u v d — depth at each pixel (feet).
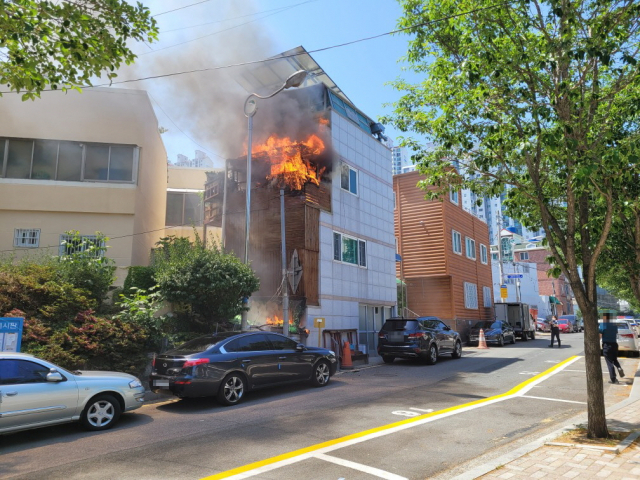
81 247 49.14
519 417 26.03
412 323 53.52
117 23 23.94
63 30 22.82
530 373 43.96
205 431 23.06
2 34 21.76
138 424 24.90
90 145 56.95
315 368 36.55
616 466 16.52
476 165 25.35
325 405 29.22
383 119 28.22
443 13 24.99
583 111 21.63
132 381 25.41
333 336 55.83
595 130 23.57
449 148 24.73
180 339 39.96
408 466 17.83
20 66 23.44
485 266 107.76
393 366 51.85
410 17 26.14
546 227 22.13
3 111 55.16
